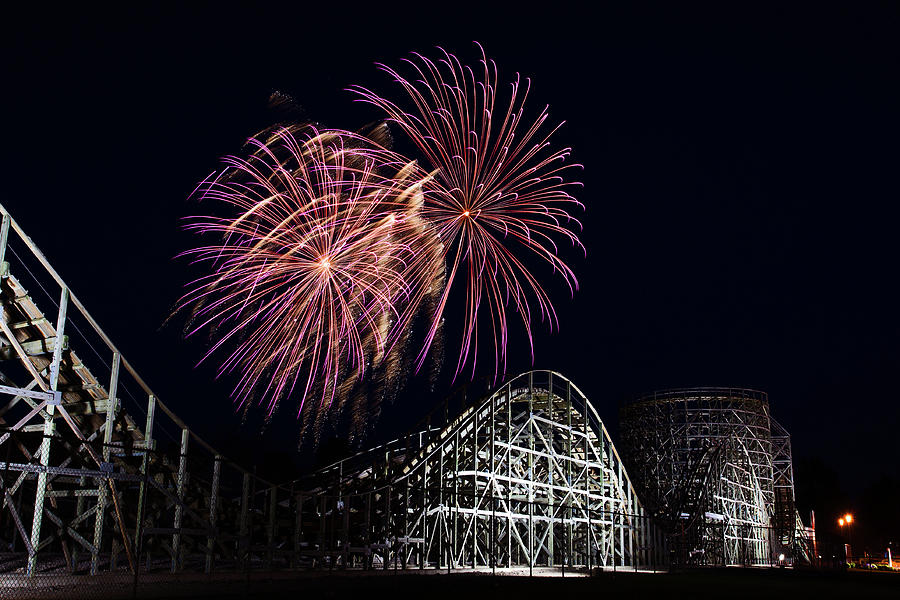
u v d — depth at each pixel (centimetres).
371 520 3547
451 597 2148
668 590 2878
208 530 2698
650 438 7875
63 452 2653
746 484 7981
